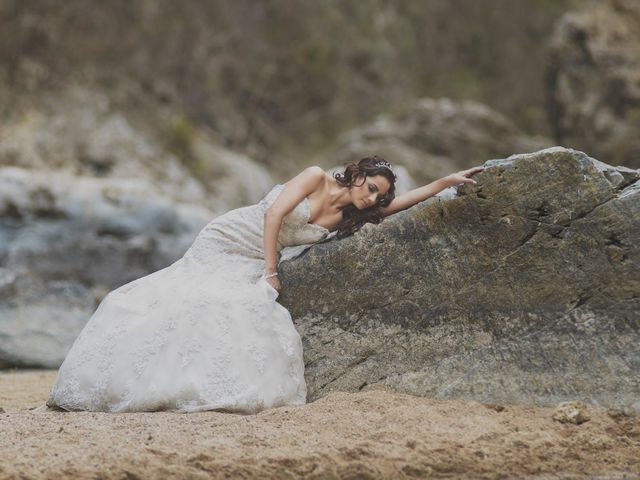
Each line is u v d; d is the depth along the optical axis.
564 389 11.25
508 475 9.41
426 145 43.56
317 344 12.36
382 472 9.17
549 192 11.66
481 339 11.78
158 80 42.88
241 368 11.55
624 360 11.14
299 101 46.53
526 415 10.94
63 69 40.59
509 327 11.70
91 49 41.53
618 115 42.34
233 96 45.03
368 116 47.41
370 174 12.56
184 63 43.72
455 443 9.87
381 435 10.03
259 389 11.47
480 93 49.41
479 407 11.16
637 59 42.66
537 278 11.66
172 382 11.43
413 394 11.76
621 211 11.39
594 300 11.44
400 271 12.21
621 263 11.34
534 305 11.65
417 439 9.88
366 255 12.34
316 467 9.19
